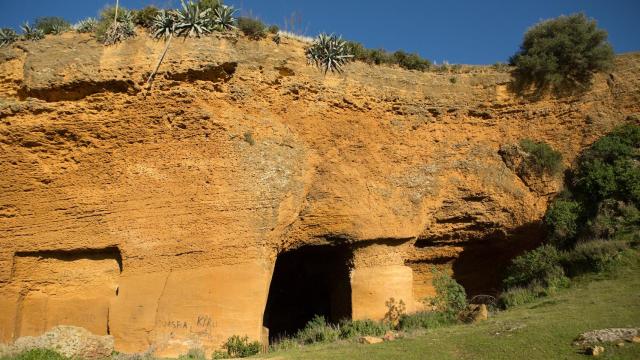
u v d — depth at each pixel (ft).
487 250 79.30
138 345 56.44
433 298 68.74
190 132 62.75
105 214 60.39
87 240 59.98
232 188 61.67
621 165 72.84
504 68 83.87
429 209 74.08
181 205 60.75
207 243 59.93
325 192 68.54
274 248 64.18
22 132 60.95
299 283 84.02
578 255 64.59
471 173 76.64
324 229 68.64
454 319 58.39
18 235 59.88
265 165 63.67
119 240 59.82
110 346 51.78
